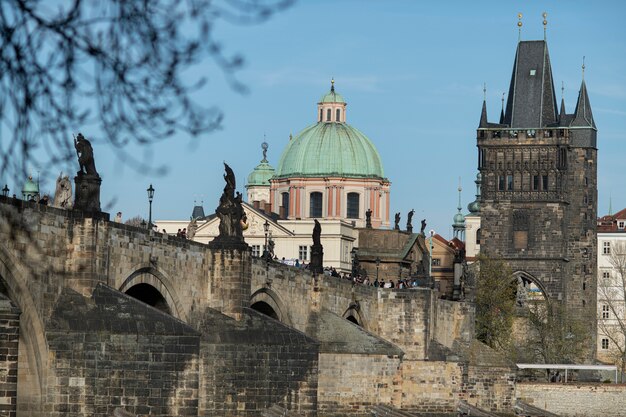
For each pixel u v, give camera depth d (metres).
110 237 158.38
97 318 147.00
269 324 189.50
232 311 190.88
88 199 152.62
